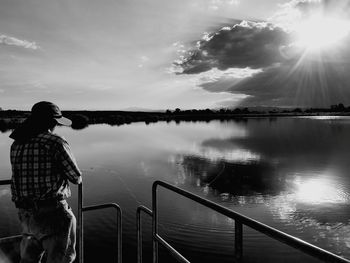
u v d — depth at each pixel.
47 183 2.35
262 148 50.94
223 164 36.56
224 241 15.82
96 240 15.47
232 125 126.44
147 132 86.62
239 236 1.63
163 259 14.47
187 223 17.62
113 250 14.54
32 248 2.52
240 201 23.08
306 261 14.19
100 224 17.33
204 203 1.93
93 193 23.20
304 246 1.23
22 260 2.54
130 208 19.94
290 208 21.41
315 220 19.28
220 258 14.34
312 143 58.25
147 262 13.97
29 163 2.35
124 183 26.44
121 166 34.66
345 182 27.73
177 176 30.25
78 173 2.45
